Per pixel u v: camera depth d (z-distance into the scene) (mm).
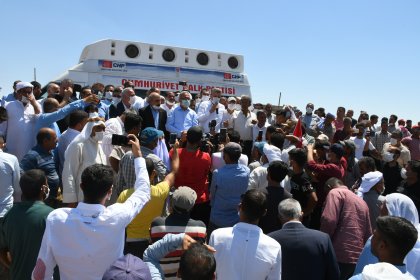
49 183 4473
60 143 5023
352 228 3701
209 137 6711
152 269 2275
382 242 2332
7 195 3982
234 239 2746
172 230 3049
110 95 8234
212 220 4301
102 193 2432
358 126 8578
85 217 2328
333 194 3859
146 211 3465
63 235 2285
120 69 9203
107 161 5035
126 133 4586
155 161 4012
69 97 6500
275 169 3979
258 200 2820
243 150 8219
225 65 10383
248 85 10656
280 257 2744
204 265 1788
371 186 4391
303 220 5062
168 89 9609
